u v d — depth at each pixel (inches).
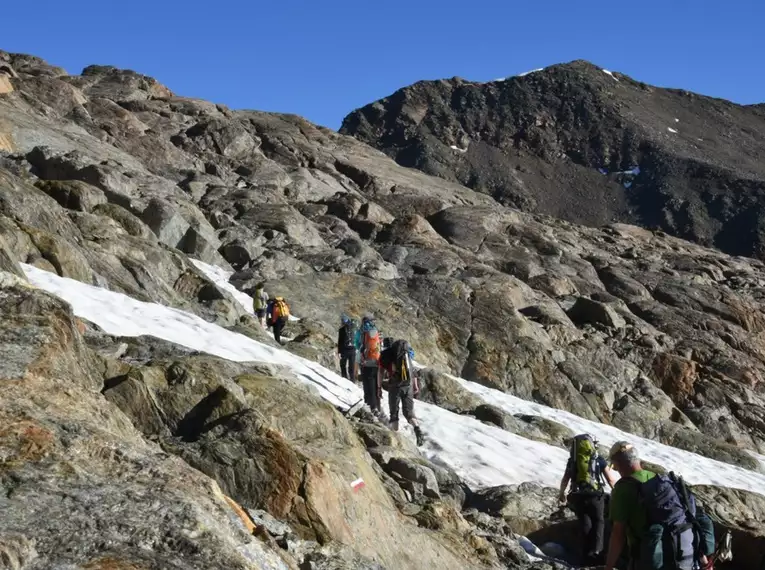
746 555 371.9
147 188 1272.1
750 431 1154.0
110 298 633.6
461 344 1089.4
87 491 157.6
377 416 537.0
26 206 756.0
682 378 1202.0
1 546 130.0
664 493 205.2
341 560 223.9
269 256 1170.0
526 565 351.3
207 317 819.4
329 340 884.0
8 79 1668.3
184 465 185.3
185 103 2287.2
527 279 1403.8
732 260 2065.7
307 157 2160.4
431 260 1339.8
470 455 535.2
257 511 230.8
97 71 2385.6
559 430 743.1
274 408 319.0
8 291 245.8
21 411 179.2
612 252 1824.6
